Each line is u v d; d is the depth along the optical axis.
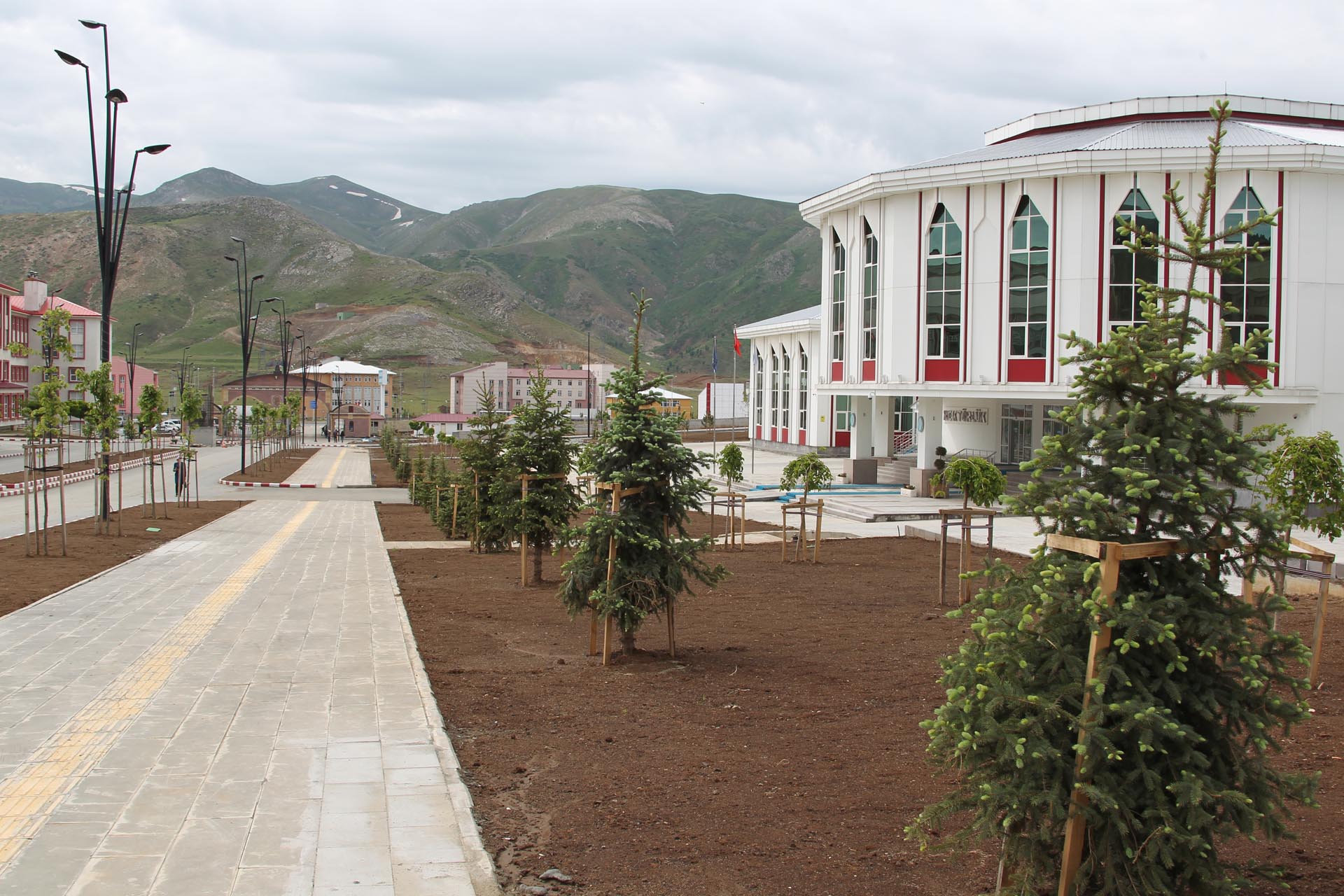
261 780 6.95
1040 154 29.91
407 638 12.05
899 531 24.94
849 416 55.06
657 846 5.93
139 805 6.44
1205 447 4.97
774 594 15.59
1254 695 4.80
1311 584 14.14
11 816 6.22
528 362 179.88
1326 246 28.73
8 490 35.66
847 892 5.35
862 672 10.25
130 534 23.81
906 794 6.75
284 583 16.52
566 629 12.88
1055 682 4.89
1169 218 29.00
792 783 6.97
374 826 6.16
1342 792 6.57
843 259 38.53
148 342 181.75
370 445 94.94
